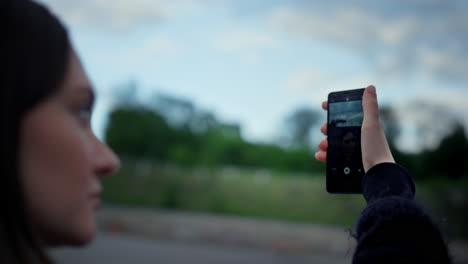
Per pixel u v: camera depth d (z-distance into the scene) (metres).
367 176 0.83
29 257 0.48
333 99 1.17
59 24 0.55
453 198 13.82
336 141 1.13
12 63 0.49
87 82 0.56
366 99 0.94
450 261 0.71
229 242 10.40
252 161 22.00
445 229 0.76
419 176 15.86
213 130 22.34
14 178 0.47
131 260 8.30
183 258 8.82
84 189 0.53
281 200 15.31
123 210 13.25
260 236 11.04
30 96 0.49
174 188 15.99
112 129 19.80
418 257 0.67
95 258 8.20
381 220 0.71
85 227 0.53
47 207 0.50
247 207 14.63
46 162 0.50
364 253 0.70
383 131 0.91
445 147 15.91
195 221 12.29
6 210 0.48
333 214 13.79
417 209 0.72
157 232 10.97
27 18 0.52
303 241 10.73
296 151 22.86
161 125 20.70
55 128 0.50
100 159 0.57
